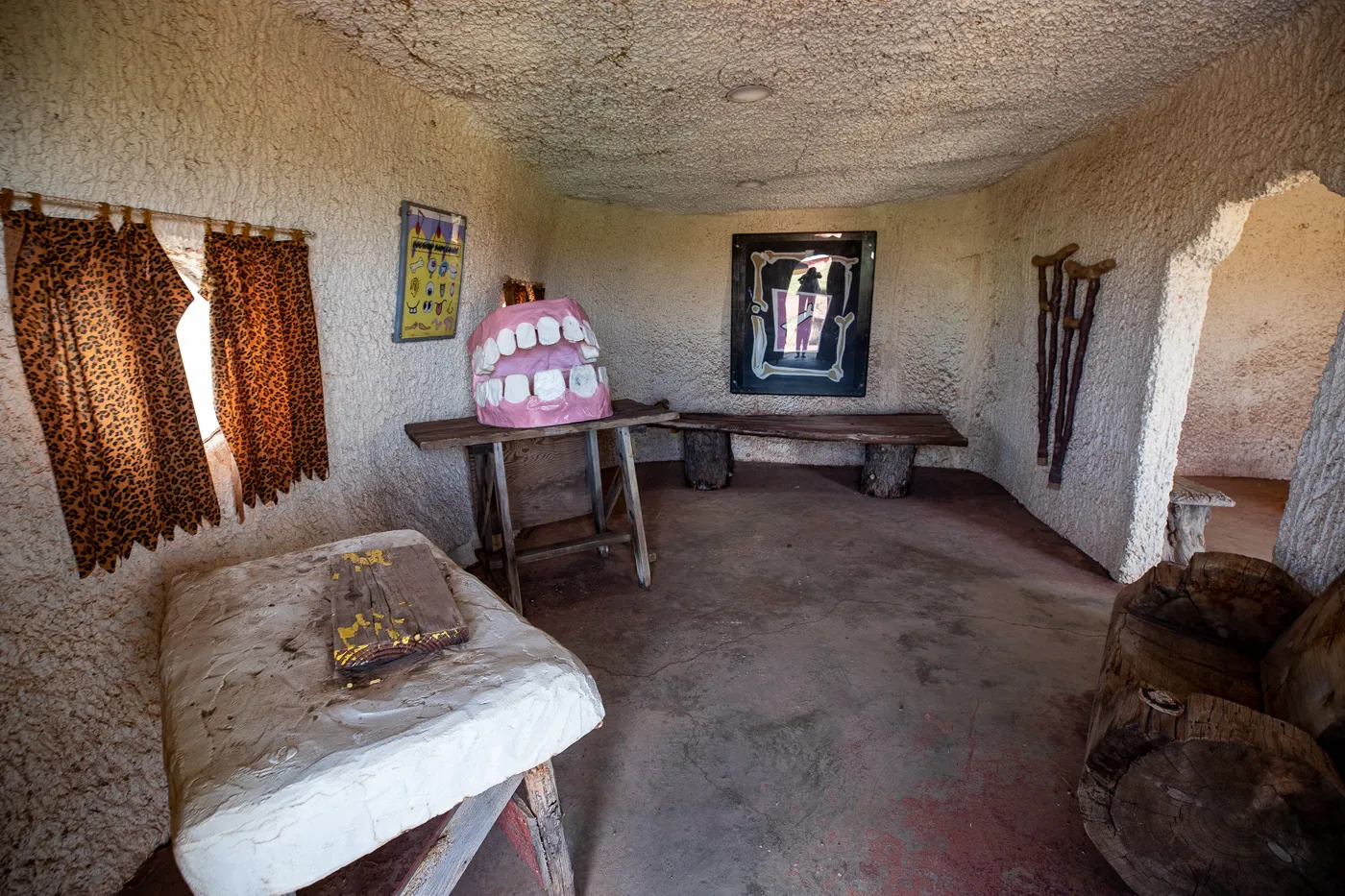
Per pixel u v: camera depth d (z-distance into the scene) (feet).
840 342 14.92
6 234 3.70
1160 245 8.18
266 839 2.76
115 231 4.32
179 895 4.51
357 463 7.38
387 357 7.80
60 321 3.99
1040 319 11.27
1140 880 4.12
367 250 7.22
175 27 4.75
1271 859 3.65
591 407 8.52
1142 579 6.11
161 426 4.74
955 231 14.24
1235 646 5.57
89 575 4.29
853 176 11.88
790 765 5.82
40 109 3.88
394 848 4.95
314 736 3.18
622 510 12.76
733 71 7.08
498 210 10.05
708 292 15.46
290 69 5.91
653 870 4.78
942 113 8.57
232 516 5.57
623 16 5.82
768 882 4.68
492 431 8.18
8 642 3.86
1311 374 13.99
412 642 3.83
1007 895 4.56
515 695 3.50
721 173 11.58
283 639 4.06
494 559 9.65
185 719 3.33
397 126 7.48
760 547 10.85
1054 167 10.93
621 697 6.85
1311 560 5.64
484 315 9.92
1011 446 13.20
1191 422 14.82
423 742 3.16
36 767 4.04
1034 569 9.80
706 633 8.13
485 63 6.92
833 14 5.79
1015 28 6.09
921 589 9.21
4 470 3.78
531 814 4.16
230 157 5.31
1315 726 3.88
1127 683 4.67
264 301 5.67
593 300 14.89
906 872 4.75
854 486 14.25
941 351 14.88
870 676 7.14
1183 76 7.43
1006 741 6.08
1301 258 13.52
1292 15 5.86
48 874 4.12
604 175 11.69
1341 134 5.51
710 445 13.99
